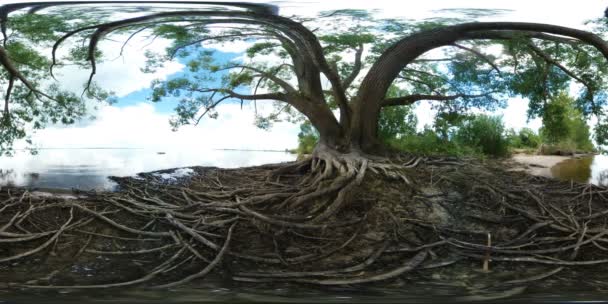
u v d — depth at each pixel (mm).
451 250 7523
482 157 12711
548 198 10109
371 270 6699
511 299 5684
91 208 8836
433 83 13727
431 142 13016
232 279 6258
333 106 13766
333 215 8758
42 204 8773
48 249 7242
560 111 12992
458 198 9539
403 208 9023
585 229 8227
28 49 11945
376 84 11867
